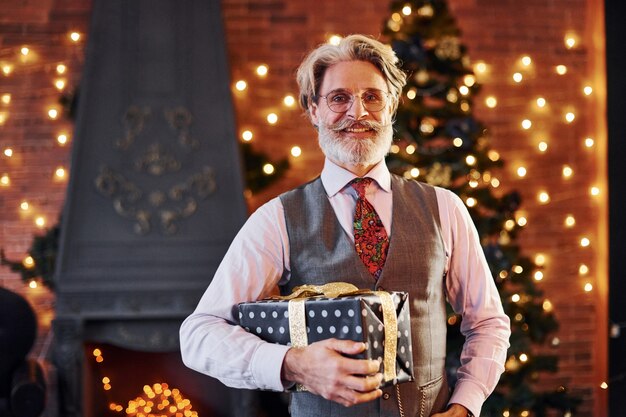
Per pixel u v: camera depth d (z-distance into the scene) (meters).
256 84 4.43
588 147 4.56
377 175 1.67
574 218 4.55
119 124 4.04
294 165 4.42
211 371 1.52
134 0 4.10
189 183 4.04
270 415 4.20
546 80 4.55
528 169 4.52
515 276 3.90
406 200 1.67
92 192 4.00
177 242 4.01
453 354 3.58
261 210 1.69
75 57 4.38
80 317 3.93
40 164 4.35
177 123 4.06
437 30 3.90
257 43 4.44
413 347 1.57
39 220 4.32
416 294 1.60
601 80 4.48
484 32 4.52
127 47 4.08
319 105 1.66
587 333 4.54
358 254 1.61
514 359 3.83
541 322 3.92
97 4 4.09
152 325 4.00
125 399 4.42
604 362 4.46
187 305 3.97
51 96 4.37
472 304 1.70
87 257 3.97
